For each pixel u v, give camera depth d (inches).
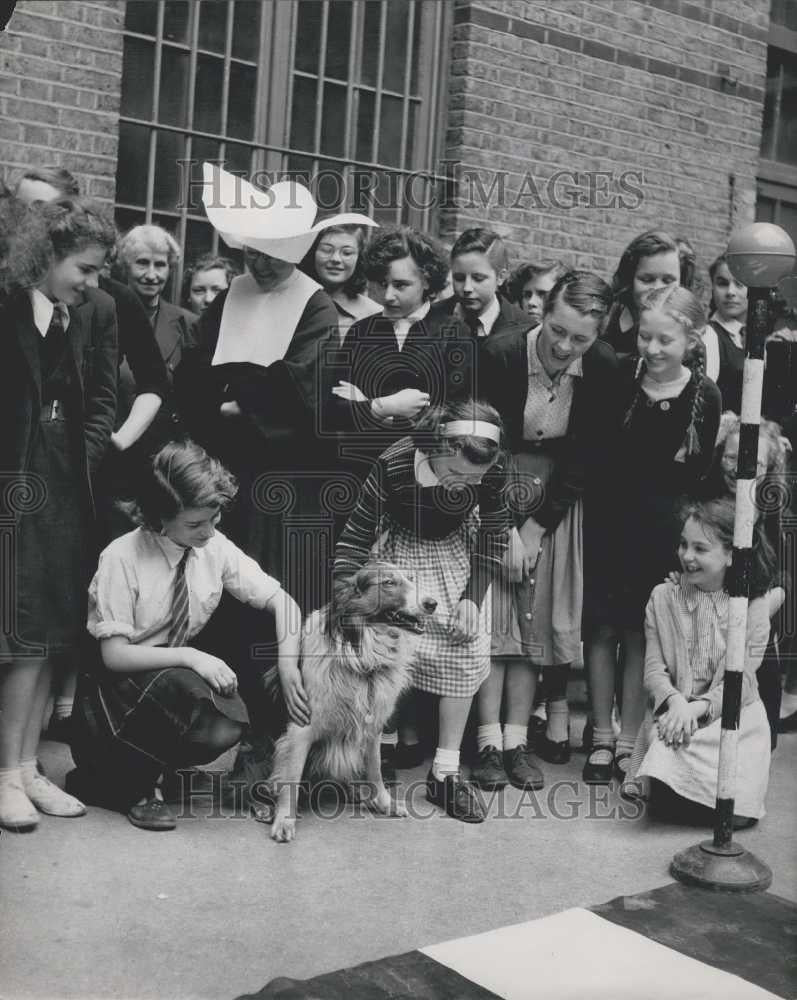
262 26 200.2
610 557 165.3
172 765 141.2
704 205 241.6
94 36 184.1
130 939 116.3
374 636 143.1
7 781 139.0
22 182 155.8
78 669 165.8
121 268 171.0
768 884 134.2
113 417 150.9
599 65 225.9
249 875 131.3
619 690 181.2
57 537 140.3
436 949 117.8
